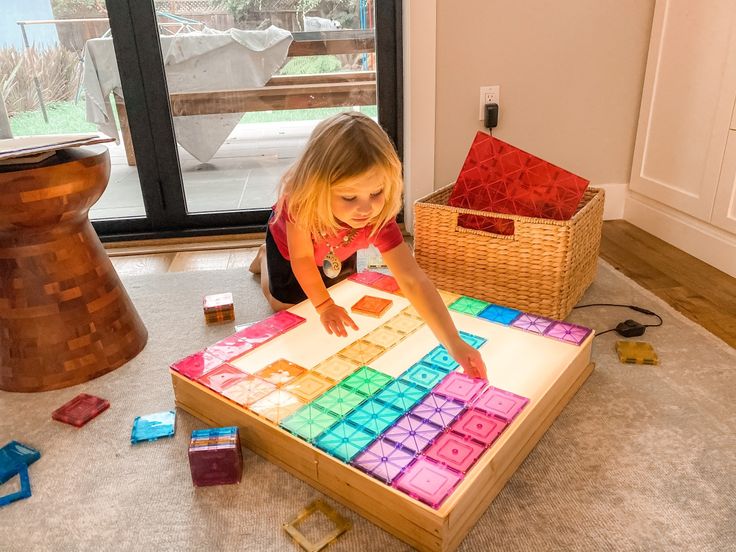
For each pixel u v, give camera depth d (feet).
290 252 3.62
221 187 7.47
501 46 6.57
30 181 3.83
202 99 7.01
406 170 7.14
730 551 2.88
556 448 3.59
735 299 5.44
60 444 3.79
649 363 4.40
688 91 6.15
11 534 3.13
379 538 3.01
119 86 6.89
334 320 3.54
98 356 4.49
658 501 3.19
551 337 4.13
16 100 6.91
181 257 6.84
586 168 7.30
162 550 3.00
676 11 6.20
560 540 2.97
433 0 6.17
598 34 6.65
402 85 6.92
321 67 7.07
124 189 7.40
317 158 2.85
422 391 3.62
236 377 3.84
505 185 5.03
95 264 4.49
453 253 5.30
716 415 3.84
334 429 3.30
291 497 3.30
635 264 6.24
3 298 4.21
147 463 3.60
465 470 2.96
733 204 5.70
